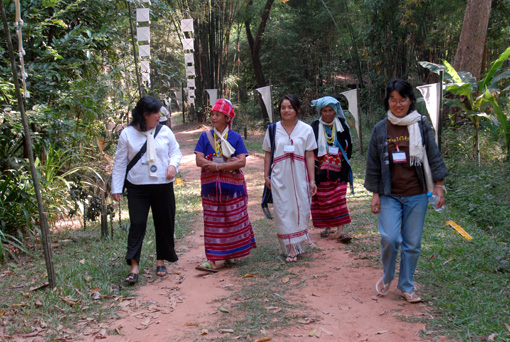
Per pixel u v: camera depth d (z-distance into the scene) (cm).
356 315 365
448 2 1506
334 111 586
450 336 320
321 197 588
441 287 406
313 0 2516
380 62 1680
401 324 345
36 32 607
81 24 683
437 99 823
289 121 522
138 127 470
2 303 405
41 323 366
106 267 502
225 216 505
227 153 498
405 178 373
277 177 514
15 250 576
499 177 776
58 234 661
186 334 348
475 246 508
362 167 1158
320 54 2542
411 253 378
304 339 329
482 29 1091
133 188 474
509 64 1756
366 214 709
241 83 2908
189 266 527
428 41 1633
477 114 889
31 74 594
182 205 866
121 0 770
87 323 372
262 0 2392
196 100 2678
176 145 495
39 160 674
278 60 2653
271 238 625
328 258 520
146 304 412
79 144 768
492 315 344
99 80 796
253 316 369
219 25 2430
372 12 1611
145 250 579
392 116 374
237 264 520
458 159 938
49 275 429
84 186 654
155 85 955
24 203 615
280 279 457
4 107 583
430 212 691
